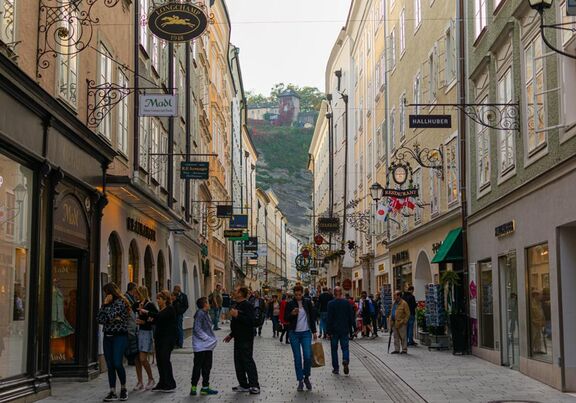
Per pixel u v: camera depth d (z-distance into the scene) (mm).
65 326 14984
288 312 14008
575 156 12367
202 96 39219
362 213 45344
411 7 31172
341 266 51531
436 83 26031
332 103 69062
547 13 14148
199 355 13203
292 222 174875
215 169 48031
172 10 15336
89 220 15664
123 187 17203
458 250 22188
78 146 14766
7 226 11406
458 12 22391
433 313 22906
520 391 13445
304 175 181875
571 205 12828
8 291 11500
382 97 39625
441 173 25062
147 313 13836
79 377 15070
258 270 94062
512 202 16703
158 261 25406
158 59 24797
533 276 15367
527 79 15703
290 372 17141
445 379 15375
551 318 13992
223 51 53188
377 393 13406
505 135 17531
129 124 20297
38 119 12492
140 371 13938
